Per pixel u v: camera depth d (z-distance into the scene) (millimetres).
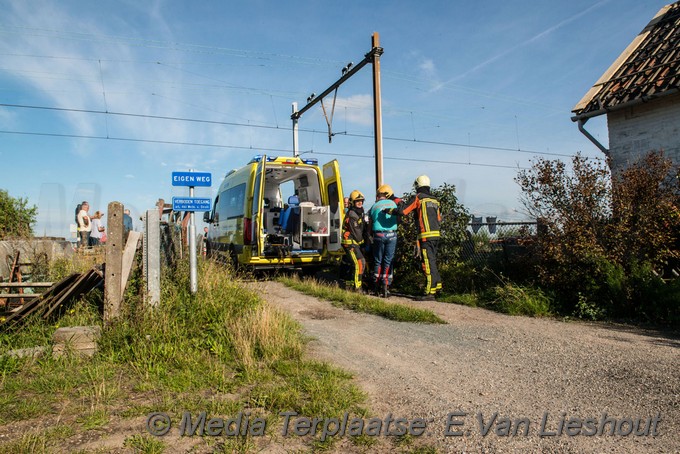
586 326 6254
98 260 9016
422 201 8492
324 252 11094
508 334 5840
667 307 6324
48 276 7215
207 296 6004
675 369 4188
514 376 4262
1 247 7254
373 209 8914
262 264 10734
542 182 7473
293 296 8750
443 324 6484
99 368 4238
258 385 3926
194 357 4559
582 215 7195
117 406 3541
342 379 4133
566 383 4023
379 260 8891
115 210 5344
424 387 4004
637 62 10875
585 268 7172
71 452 2830
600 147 10805
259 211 10367
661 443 2920
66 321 5594
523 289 7562
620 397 3652
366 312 7305
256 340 4961
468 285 8852
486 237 9219
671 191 7094
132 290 5707
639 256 7094
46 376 4074
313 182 11672
